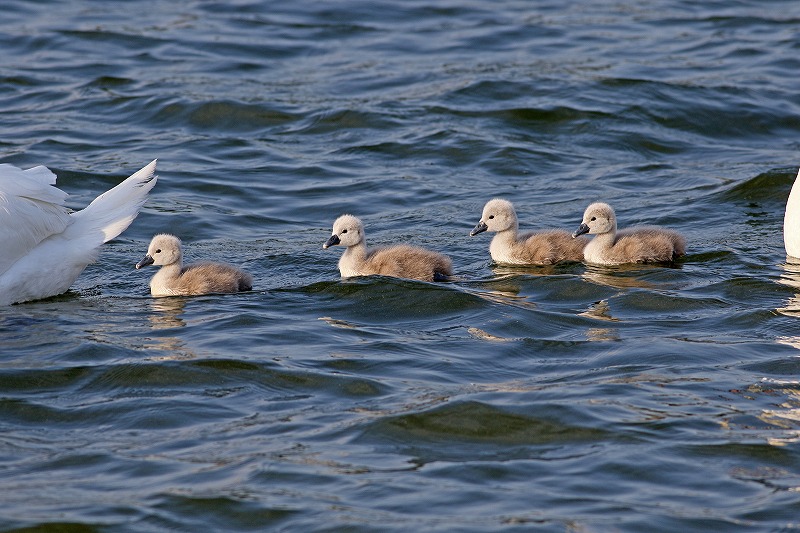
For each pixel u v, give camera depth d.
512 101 25.88
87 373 12.88
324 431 11.55
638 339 14.00
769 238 18.56
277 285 16.59
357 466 10.86
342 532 9.77
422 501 10.23
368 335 14.22
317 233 19.25
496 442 11.37
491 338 14.10
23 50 28.98
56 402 12.22
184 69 27.94
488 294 15.88
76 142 23.27
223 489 10.39
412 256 16.78
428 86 26.86
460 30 31.59
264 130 24.44
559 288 16.09
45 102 25.55
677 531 9.80
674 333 14.23
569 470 10.83
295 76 27.69
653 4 34.53
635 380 12.72
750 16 32.88
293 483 10.52
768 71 28.09
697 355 13.45
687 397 12.29
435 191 21.23
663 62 28.73
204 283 16.12
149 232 19.16
